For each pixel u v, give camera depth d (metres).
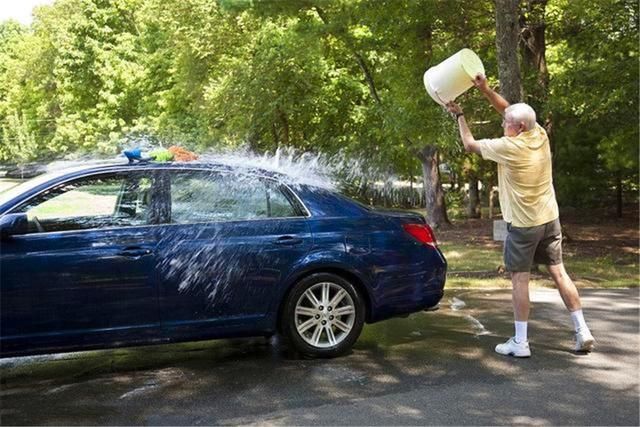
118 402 4.53
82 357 5.64
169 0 24.67
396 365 5.32
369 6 12.08
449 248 14.05
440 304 7.68
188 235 5.11
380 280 5.55
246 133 23.03
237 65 23.17
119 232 4.97
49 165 6.97
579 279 9.66
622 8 11.52
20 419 4.23
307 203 5.52
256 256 5.24
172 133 28.11
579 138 16.89
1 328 4.66
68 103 39.38
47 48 40.97
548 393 4.68
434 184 19.72
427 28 12.16
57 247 4.79
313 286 5.41
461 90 5.68
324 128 24.33
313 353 5.44
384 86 19.48
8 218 4.67
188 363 5.43
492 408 4.39
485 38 12.62
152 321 5.00
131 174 5.20
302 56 20.28
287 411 4.34
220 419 4.21
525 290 5.52
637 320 6.85
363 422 4.15
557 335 6.24
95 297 4.84
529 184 5.45
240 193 5.38
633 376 5.05
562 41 13.62
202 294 5.11
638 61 11.40
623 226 18.19
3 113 52.44
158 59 32.97
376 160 22.22
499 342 6.00
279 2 13.58
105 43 37.53
